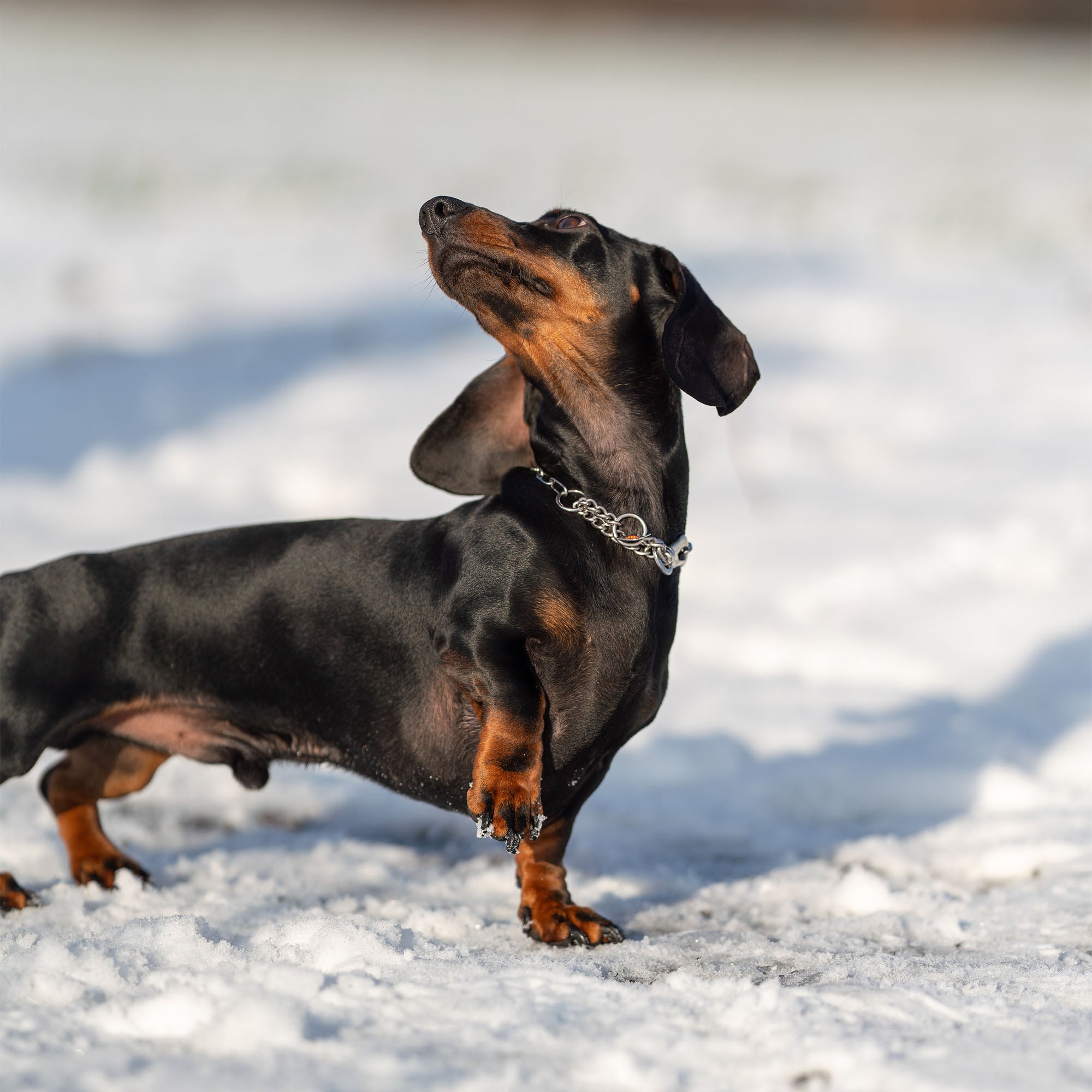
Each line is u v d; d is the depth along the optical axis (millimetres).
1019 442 17203
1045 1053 4668
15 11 89125
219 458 16141
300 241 28094
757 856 7684
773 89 66750
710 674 10812
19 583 6656
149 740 7008
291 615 6691
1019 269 27531
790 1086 4410
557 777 6355
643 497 6465
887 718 9844
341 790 8789
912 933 6289
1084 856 7297
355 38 87250
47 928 6094
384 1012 4910
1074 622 11445
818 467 16312
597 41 95000
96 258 25812
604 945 6051
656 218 30125
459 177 35094
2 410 17766
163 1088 4238
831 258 27656
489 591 6129
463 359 20375
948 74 76438
